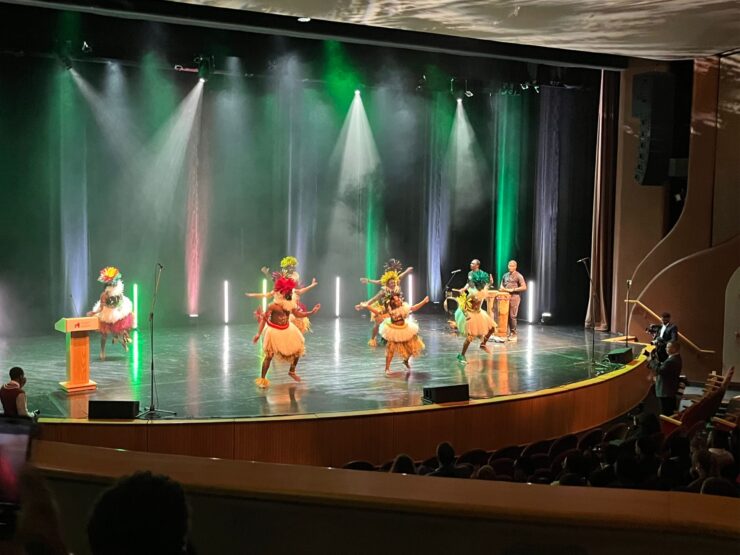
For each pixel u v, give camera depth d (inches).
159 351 422.6
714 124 475.8
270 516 56.6
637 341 482.3
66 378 345.7
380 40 428.8
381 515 54.9
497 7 324.2
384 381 354.3
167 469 59.4
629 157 525.7
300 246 561.3
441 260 593.9
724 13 336.2
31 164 473.4
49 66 469.4
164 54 455.5
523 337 497.0
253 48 475.8
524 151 582.2
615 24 359.6
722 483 135.7
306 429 284.7
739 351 458.3
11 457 57.5
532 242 586.2
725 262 465.1
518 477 198.1
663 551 51.8
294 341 340.2
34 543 54.2
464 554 54.7
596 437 281.7
